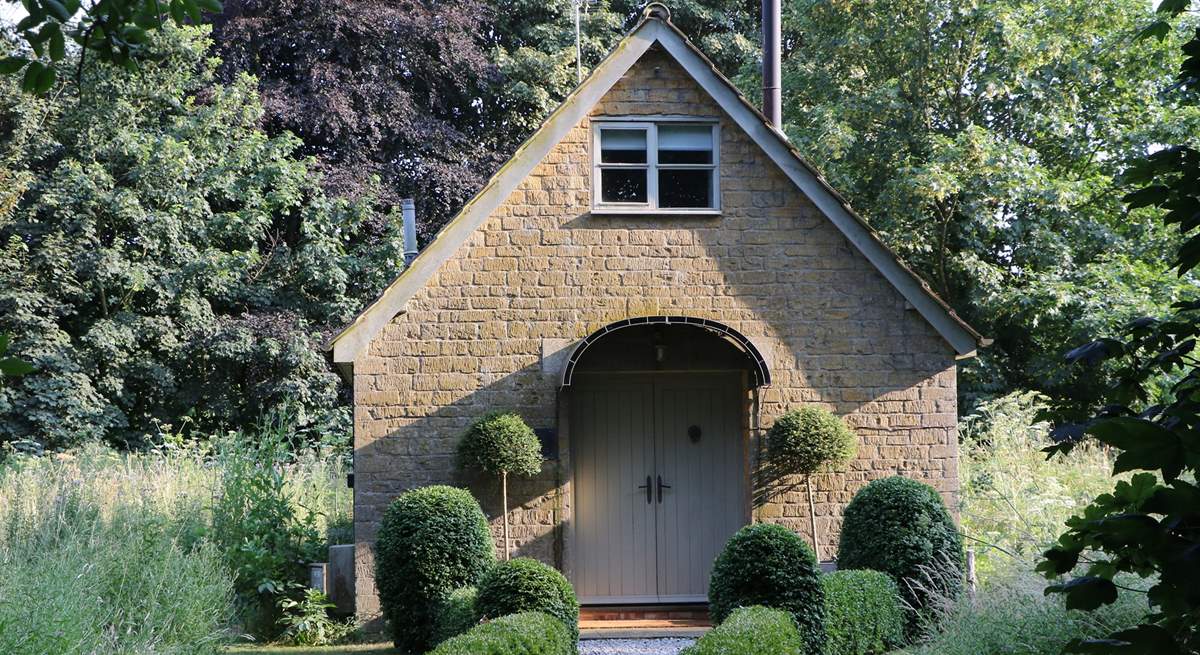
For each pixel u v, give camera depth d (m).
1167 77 23.67
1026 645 8.77
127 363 25.23
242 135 27.20
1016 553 11.93
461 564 11.48
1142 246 23.33
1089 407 3.42
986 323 24.06
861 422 13.32
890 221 23.41
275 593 12.95
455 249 13.13
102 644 8.73
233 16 28.02
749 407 13.32
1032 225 23.14
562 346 13.12
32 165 25.89
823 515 13.22
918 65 23.92
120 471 16.38
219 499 13.87
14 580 8.65
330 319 27.05
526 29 30.73
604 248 13.27
